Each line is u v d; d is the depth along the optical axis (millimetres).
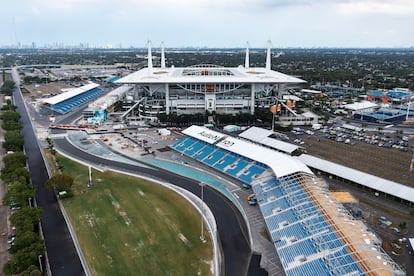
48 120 192500
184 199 93938
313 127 177125
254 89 199250
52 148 136375
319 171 115062
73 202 91000
